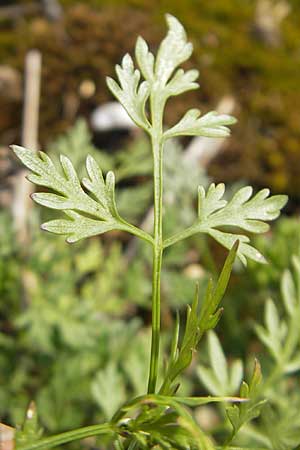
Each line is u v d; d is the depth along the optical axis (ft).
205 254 1.59
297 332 1.07
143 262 1.68
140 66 0.73
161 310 1.60
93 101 2.05
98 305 1.51
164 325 1.59
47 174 0.65
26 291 1.44
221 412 1.30
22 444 0.61
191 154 1.95
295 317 1.08
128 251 1.73
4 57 2.11
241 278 1.57
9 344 1.42
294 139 2.10
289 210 2.02
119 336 1.41
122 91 0.72
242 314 1.59
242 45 2.26
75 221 0.66
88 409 1.33
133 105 0.72
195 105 2.08
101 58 2.09
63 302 1.41
